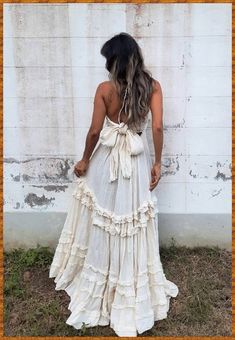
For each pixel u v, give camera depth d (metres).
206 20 3.41
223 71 3.49
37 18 3.44
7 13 3.44
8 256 3.88
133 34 3.44
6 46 3.50
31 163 3.72
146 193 3.03
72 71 3.53
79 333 3.01
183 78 3.51
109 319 3.10
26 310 3.24
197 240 3.84
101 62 3.50
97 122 2.95
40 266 3.74
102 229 3.04
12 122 3.65
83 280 3.14
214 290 3.42
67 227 3.42
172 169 3.69
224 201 3.74
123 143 2.98
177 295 3.37
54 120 3.63
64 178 3.74
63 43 3.48
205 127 3.60
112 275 3.05
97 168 3.07
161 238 3.84
